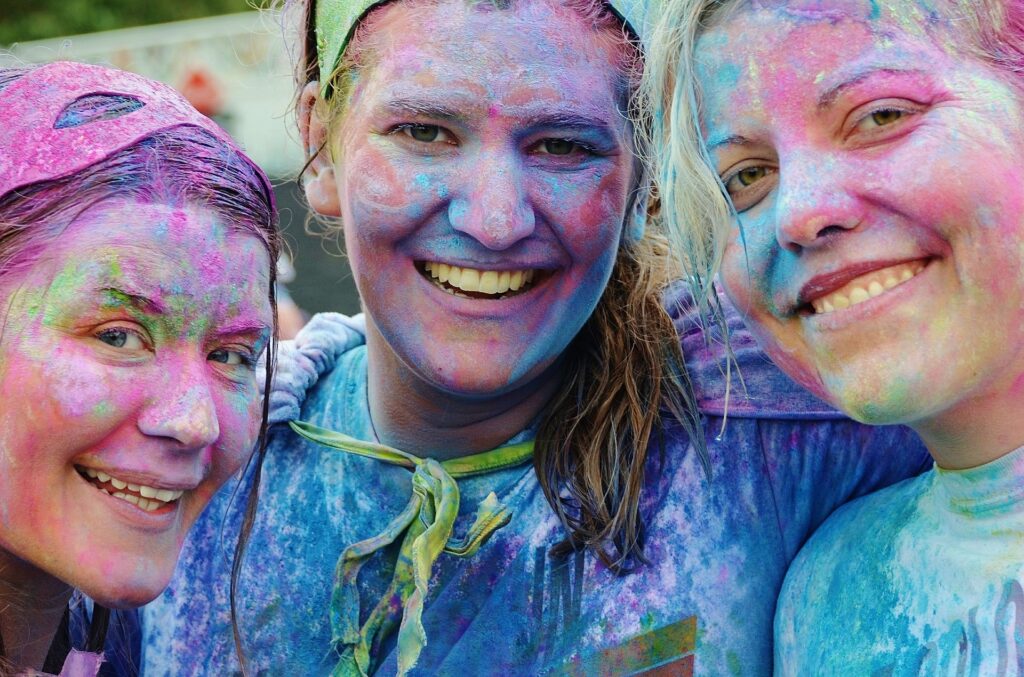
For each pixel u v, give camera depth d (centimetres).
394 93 154
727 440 167
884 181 126
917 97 127
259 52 365
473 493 171
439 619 165
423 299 160
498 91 150
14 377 126
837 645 148
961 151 125
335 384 187
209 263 132
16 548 130
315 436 176
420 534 166
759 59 132
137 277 127
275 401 180
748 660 161
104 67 142
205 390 131
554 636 162
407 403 172
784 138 131
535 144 155
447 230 155
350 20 160
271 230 144
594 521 163
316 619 171
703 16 139
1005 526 136
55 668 154
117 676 178
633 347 169
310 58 174
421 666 164
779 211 130
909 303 129
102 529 130
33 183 129
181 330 130
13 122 132
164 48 466
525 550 166
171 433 129
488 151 152
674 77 145
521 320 159
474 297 160
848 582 151
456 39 152
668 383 168
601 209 157
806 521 167
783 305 138
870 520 154
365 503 174
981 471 138
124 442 129
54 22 611
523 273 159
